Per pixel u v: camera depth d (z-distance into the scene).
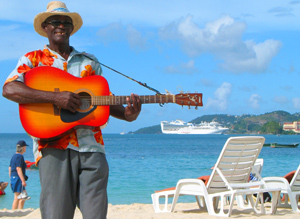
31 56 3.37
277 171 18.92
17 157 9.12
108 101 3.39
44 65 3.38
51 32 3.38
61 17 3.37
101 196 3.18
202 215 6.38
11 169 9.14
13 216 7.79
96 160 3.20
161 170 19.72
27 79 3.31
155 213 6.86
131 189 13.26
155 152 39.94
